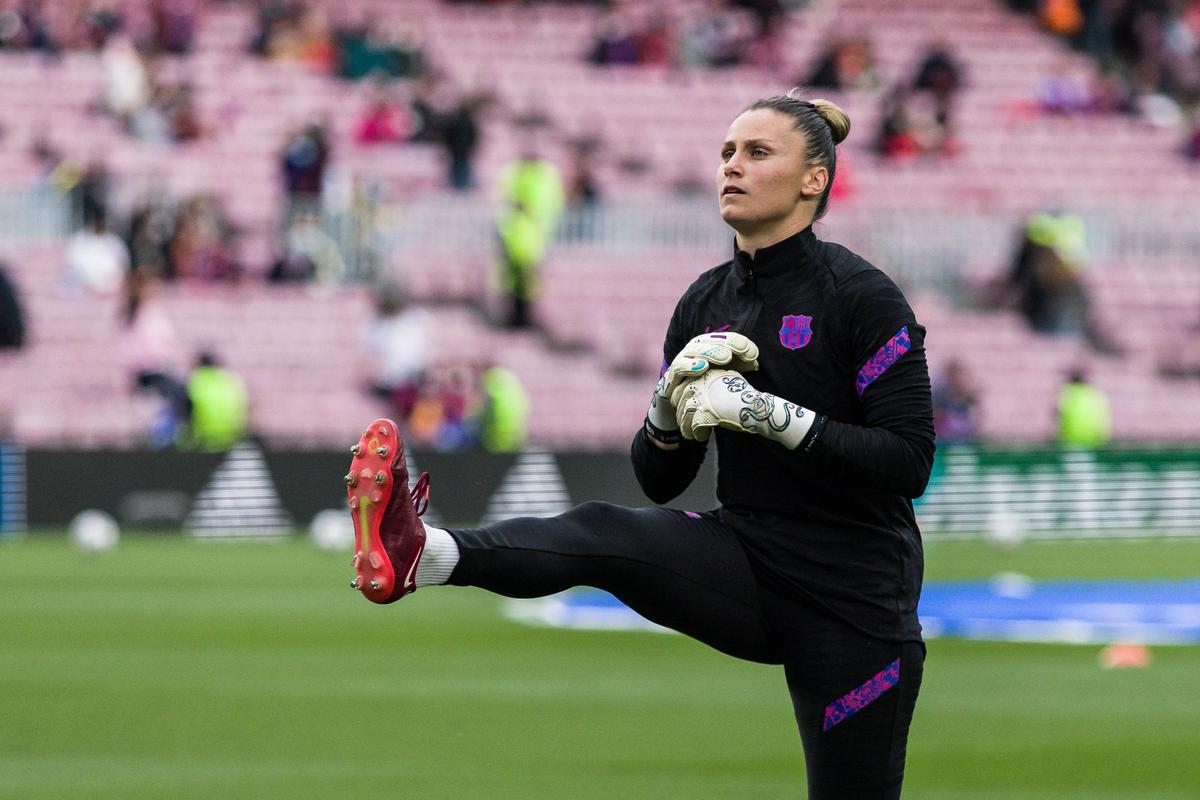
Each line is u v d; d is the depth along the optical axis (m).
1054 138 114.12
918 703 36.62
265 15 107.25
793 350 17.94
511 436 89.06
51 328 90.81
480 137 105.06
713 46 114.06
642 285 98.00
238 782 28.19
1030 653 44.47
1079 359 100.44
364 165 100.19
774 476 18.11
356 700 36.94
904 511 18.48
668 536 17.83
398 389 89.62
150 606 55.00
